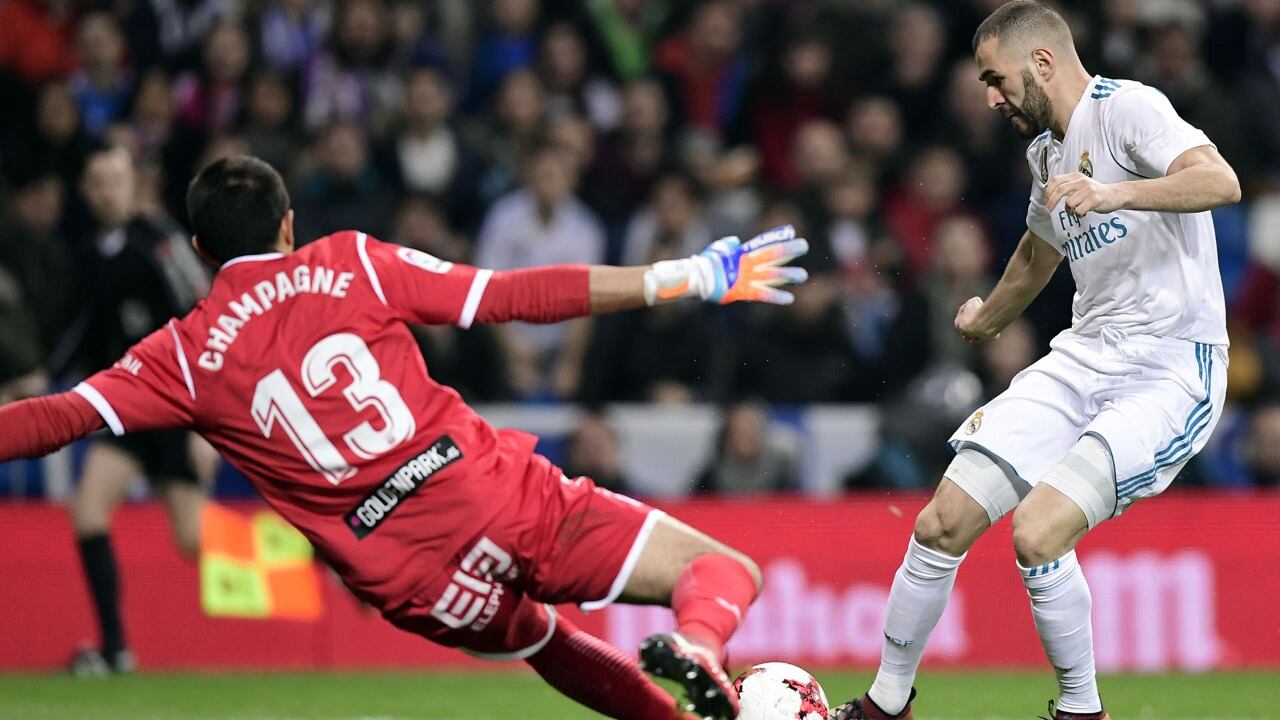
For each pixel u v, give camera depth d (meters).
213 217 14.70
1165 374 17.31
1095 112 17.19
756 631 31.25
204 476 29.89
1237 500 31.58
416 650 31.61
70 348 29.27
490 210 41.81
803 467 34.09
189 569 31.56
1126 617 31.16
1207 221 17.69
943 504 17.53
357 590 14.59
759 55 44.94
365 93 43.47
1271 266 42.03
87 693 26.81
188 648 31.30
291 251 15.20
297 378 14.24
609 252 40.81
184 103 42.47
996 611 31.31
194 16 44.09
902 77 43.22
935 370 36.12
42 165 40.12
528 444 14.87
